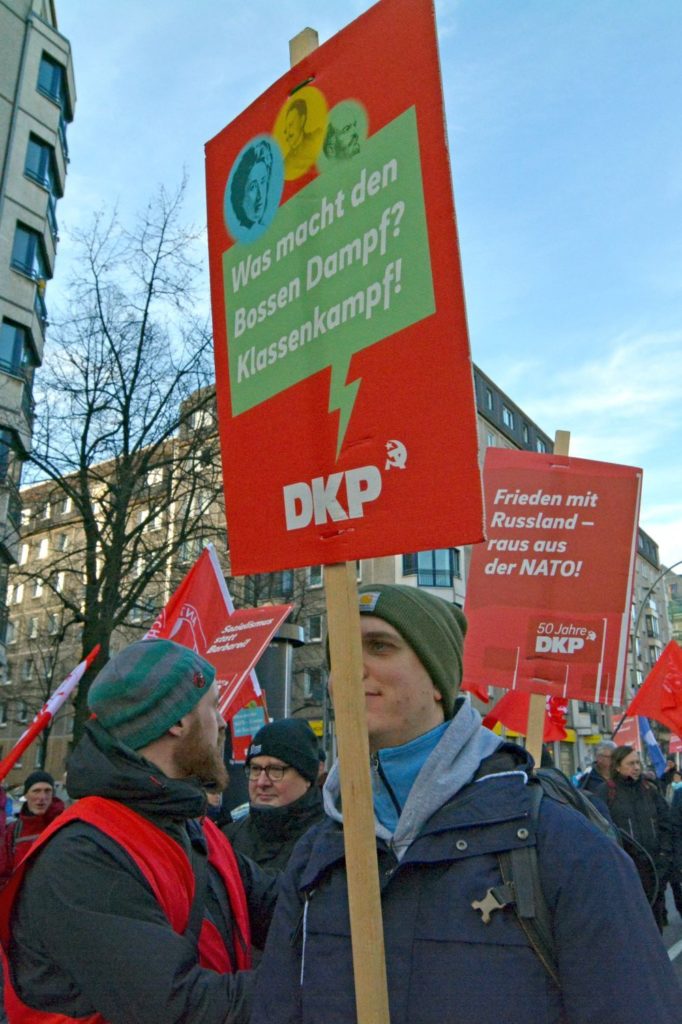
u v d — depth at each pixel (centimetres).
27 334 2403
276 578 2020
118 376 1625
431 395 166
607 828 164
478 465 159
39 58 2555
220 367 214
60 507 1934
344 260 187
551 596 428
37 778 639
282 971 165
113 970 171
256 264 209
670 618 9288
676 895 844
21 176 2433
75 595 1805
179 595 484
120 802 200
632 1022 126
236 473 203
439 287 168
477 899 139
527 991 132
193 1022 171
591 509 439
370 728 169
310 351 192
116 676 212
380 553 169
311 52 203
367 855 150
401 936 144
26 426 1850
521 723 605
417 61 179
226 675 459
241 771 657
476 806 147
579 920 133
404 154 178
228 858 237
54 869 183
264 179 211
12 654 3669
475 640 426
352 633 166
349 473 178
